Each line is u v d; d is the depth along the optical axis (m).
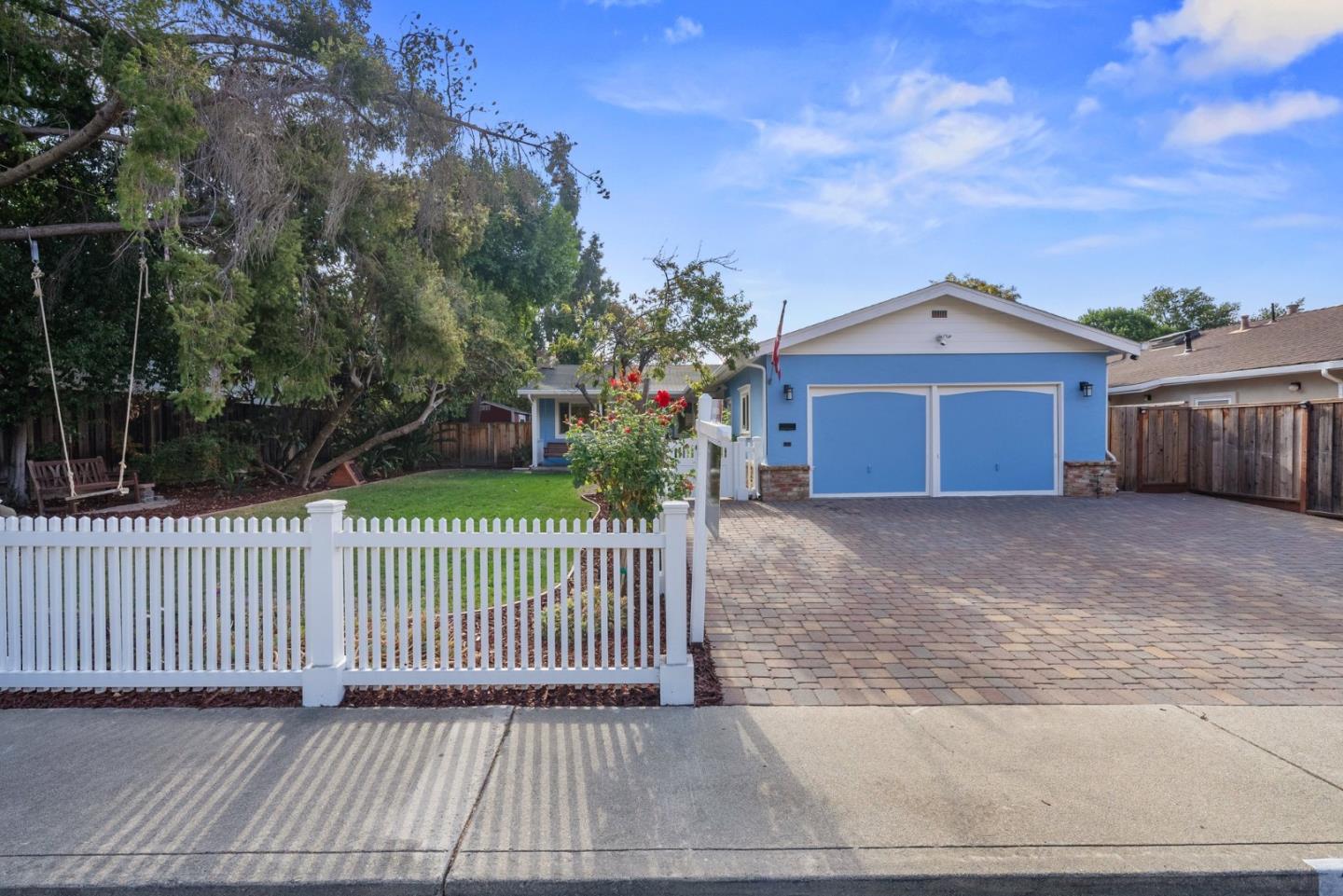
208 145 8.30
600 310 34.03
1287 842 2.90
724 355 14.56
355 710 4.21
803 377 13.84
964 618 6.16
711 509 5.80
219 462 12.99
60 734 3.88
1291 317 18.08
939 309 13.87
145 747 3.72
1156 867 2.74
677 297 14.81
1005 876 2.71
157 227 8.02
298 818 3.07
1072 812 3.12
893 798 3.24
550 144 10.27
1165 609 6.41
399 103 9.56
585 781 3.38
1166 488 14.47
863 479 13.96
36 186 10.00
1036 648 5.38
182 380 7.87
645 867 2.74
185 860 2.78
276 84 8.62
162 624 5.01
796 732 3.95
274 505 11.90
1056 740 3.83
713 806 3.17
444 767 3.52
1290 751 3.69
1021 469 14.00
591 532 4.48
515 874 2.70
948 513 11.97
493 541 4.45
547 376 23.97
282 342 10.29
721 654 5.28
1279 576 7.59
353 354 13.19
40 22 8.24
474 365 16.44
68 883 2.65
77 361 9.94
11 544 4.34
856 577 7.63
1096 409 13.94
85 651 4.39
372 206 11.01
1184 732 3.94
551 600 4.49
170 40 7.75
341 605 4.46
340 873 2.70
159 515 10.77
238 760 3.58
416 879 2.67
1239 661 5.09
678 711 4.23
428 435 21.59
